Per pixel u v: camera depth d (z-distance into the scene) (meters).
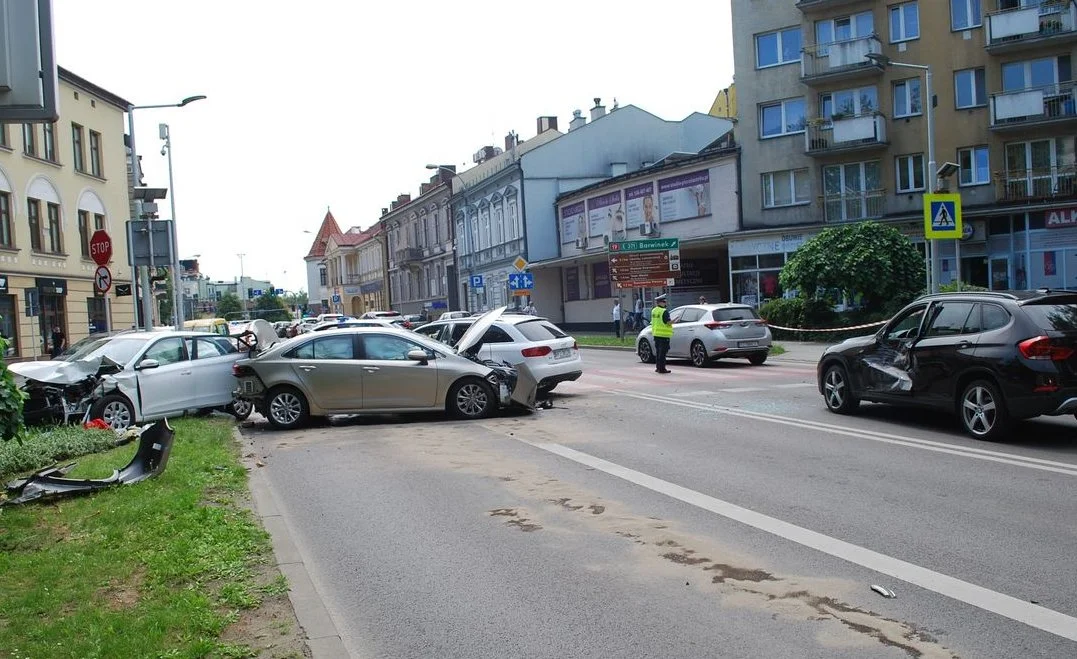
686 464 9.54
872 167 35.69
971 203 33.81
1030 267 32.12
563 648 4.61
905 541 6.32
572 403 15.76
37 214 32.72
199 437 11.93
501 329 16.59
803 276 29.38
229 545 6.24
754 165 37.56
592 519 7.25
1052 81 32.69
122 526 6.82
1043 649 4.41
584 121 55.84
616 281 32.81
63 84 34.56
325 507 8.03
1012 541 6.24
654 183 41.78
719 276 41.81
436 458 10.37
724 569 5.82
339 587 5.74
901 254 28.61
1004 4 33.22
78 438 11.14
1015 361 9.75
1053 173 32.19
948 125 34.12
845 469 8.95
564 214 49.84
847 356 12.73
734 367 22.61
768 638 4.64
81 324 35.47
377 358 13.88
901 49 34.84
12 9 6.88
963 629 4.68
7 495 7.92
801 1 36.09
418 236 72.44
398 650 4.67
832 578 5.56
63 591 5.26
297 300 157.25
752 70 37.75
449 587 5.67
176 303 35.19
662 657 4.45
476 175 59.88
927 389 11.09
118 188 39.31
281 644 4.51
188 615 4.80
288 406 13.73
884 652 4.42
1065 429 10.92
